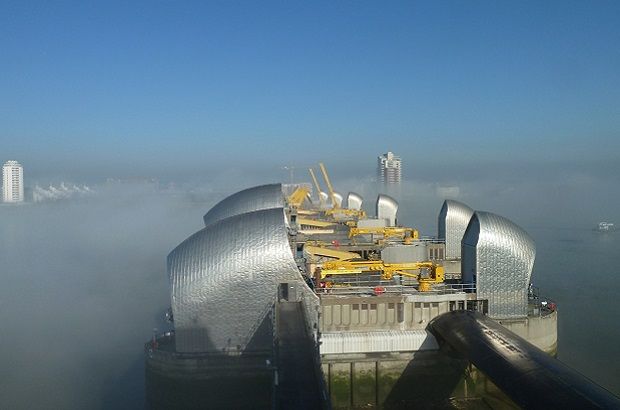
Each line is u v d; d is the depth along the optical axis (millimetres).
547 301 83000
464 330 61344
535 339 72625
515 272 71875
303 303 68938
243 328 69000
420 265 79812
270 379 67250
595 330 92375
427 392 70125
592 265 146750
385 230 117938
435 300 71750
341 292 75625
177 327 68312
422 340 70562
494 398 69375
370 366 70062
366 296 72312
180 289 68500
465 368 70125
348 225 138000
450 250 108625
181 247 71812
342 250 108188
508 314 72312
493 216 73688
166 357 68000
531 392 43969
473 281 73250
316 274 77750
